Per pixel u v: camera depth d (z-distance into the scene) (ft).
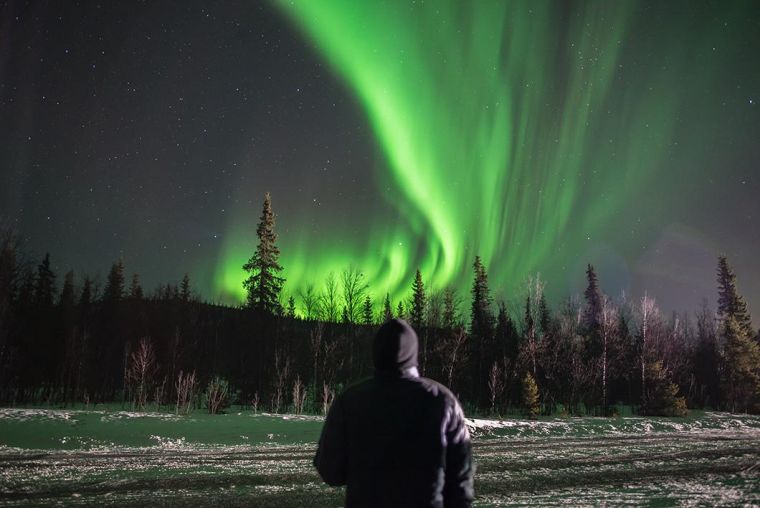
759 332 241.55
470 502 8.10
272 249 172.35
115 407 139.74
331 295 176.76
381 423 7.91
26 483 34.42
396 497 7.63
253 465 44.24
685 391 204.23
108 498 30.25
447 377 156.66
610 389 189.78
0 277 140.36
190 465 43.62
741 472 41.45
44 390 164.96
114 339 184.03
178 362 166.40
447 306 182.29
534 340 170.81
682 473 41.78
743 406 187.32
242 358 166.71
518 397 165.48
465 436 8.25
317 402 142.92
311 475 39.17
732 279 232.32
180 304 204.03
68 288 192.24
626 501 29.50
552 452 57.06
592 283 211.41
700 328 225.35
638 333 192.95
